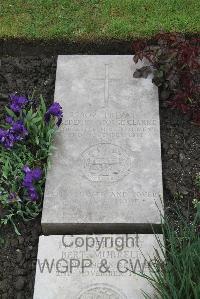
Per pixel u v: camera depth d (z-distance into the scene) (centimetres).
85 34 279
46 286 212
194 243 208
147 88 258
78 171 238
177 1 286
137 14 284
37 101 265
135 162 239
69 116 252
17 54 283
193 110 256
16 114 253
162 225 217
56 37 279
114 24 280
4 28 282
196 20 280
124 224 225
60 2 291
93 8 288
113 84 260
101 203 229
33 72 276
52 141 245
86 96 257
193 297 203
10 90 270
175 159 247
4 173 236
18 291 221
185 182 241
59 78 263
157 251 212
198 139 253
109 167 238
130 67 265
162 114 259
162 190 232
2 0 292
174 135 254
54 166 239
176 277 206
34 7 290
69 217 227
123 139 245
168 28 278
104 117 251
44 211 228
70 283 212
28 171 229
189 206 235
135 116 251
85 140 245
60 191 233
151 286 210
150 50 258
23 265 227
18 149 244
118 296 209
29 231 233
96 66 266
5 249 230
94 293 210
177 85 255
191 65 251
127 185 233
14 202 232
